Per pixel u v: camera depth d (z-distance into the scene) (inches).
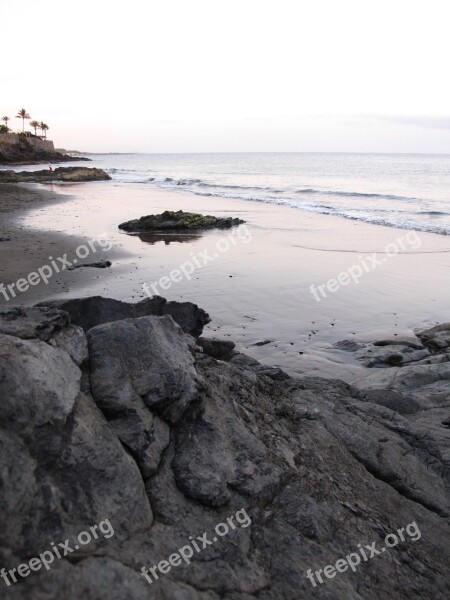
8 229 1095.0
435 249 918.4
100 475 140.3
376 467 218.4
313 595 143.0
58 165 4884.4
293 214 1421.0
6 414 135.5
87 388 164.1
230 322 544.7
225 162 6560.0
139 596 120.3
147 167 5324.8
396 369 404.8
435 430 270.7
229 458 171.6
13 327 162.4
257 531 155.5
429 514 201.3
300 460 192.5
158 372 174.4
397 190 2204.7
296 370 427.8
